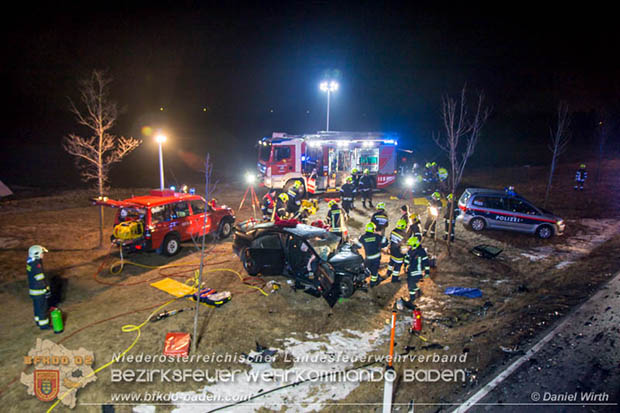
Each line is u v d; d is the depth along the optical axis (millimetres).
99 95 11375
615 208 17344
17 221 13773
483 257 11133
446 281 9500
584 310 7984
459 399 5465
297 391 5559
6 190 16828
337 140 18859
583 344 6773
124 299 8117
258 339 6801
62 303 7871
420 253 8055
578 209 17234
